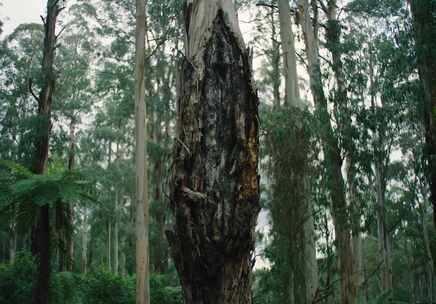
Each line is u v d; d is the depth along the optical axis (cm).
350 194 1092
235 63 348
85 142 3138
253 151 334
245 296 329
